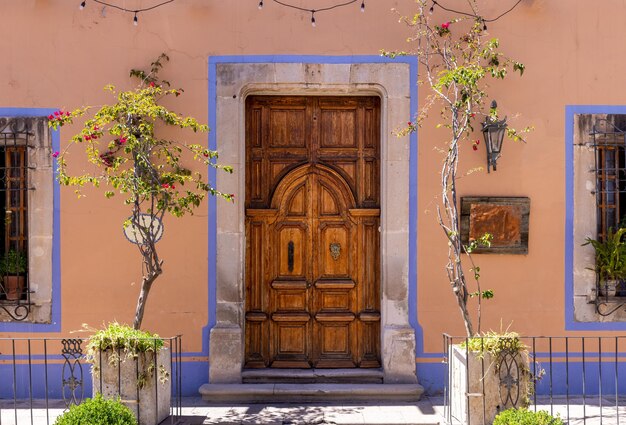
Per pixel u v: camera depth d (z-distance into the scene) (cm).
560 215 662
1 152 666
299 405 622
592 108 664
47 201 655
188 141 655
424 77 659
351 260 687
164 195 564
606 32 666
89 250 655
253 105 684
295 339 687
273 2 661
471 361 534
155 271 584
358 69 659
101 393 534
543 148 662
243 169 666
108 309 657
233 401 632
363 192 685
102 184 657
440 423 564
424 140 660
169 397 579
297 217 688
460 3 665
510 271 661
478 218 656
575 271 661
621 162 680
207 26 660
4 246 666
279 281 685
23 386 654
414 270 661
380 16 662
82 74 657
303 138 686
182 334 658
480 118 660
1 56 655
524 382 538
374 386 641
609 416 590
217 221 657
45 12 657
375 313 683
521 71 593
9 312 655
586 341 662
